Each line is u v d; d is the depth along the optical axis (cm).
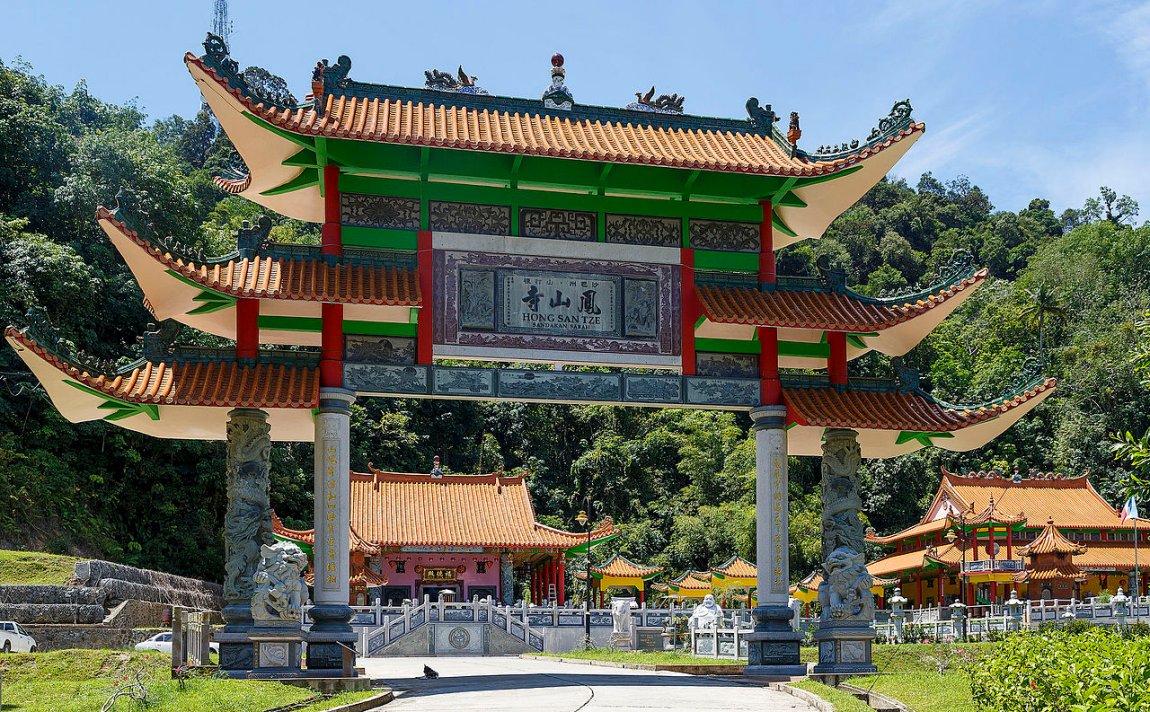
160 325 2561
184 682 2009
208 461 6606
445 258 2564
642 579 6450
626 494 9694
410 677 2936
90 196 6675
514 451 10175
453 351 2528
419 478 6294
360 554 5678
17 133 6875
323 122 2425
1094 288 12075
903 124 2656
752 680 2614
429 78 2712
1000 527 6669
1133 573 7288
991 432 2795
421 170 2572
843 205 2850
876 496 9531
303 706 1953
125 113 10150
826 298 2745
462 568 6166
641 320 2652
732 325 2711
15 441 5669
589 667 3631
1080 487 7750
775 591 2658
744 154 2725
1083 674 1188
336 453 2441
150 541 6312
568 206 2669
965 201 16675
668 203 2736
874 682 2409
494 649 5072
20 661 2494
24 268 5912
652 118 2820
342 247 2534
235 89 2381
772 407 2691
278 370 2464
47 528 5472
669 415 10219
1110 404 10169
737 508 8381
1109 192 16775
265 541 2448
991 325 11950
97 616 3838
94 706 1817
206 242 7362
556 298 2609
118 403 2464
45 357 2302
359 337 2530
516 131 2619
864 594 2591
